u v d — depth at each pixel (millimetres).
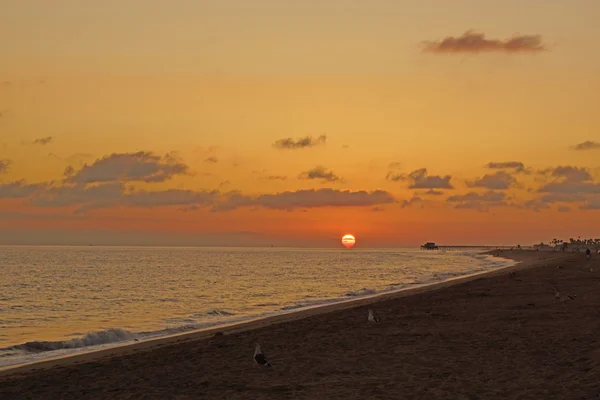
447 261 156125
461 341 19297
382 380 14055
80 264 128125
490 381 13359
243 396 13109
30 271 97812
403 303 34906
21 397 13945
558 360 15219
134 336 25719
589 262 93375
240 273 92312
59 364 18594
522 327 21812
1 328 31781
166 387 14391
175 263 137250
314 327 25188
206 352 19562
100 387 14742
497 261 142500
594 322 22312
